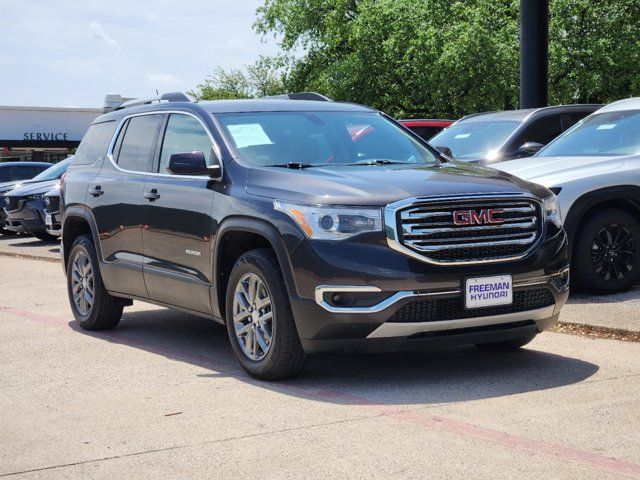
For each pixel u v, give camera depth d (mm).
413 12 34812
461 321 5613
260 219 5938
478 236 5656
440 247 5551
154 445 4746
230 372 6410
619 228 8773
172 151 7254
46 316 9375
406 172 6152
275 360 5902
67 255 8758
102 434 4992
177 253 6914
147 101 8281
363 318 5500
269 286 5867
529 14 13570
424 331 5566
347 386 5840
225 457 4492
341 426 4934
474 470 4141
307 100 7664
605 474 4035
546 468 4133
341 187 5746
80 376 6465
